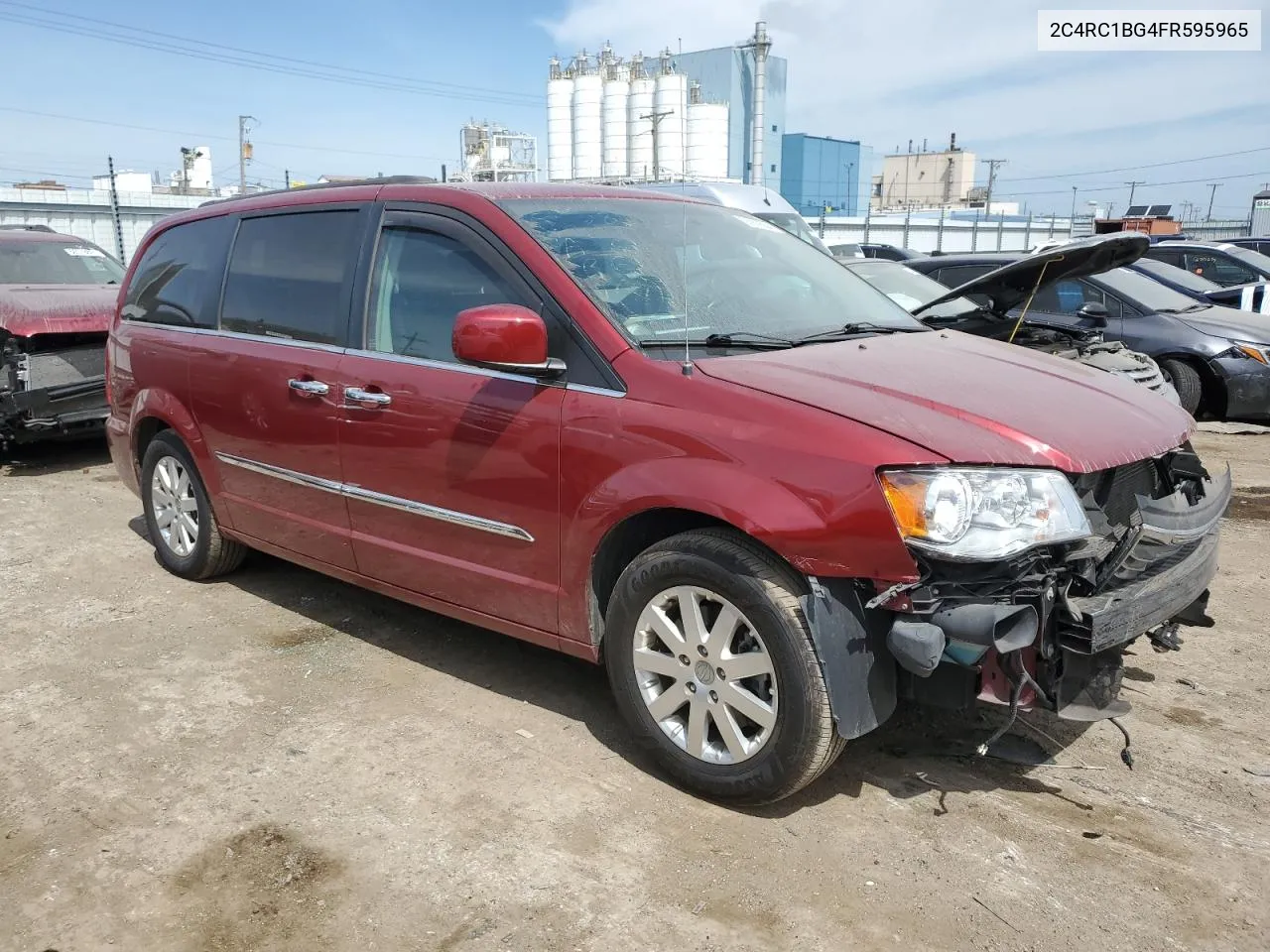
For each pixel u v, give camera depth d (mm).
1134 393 3275
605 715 3574
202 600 4770
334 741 3396
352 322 3777
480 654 4109
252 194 4605
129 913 2533
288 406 3990
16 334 7285
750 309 3514
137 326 5016
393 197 3775
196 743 3396
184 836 2857
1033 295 5262
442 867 2701
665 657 2990
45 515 6414
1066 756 3252
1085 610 2574
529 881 2639
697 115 37406
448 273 3504
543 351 3004
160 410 4742
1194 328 8617
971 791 3047
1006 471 2537
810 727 2670
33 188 29531
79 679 3908
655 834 2836
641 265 3422
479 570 3422
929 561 2527
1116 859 2711
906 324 3891
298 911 2533
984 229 44344
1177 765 3197
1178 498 3311
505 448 3223
